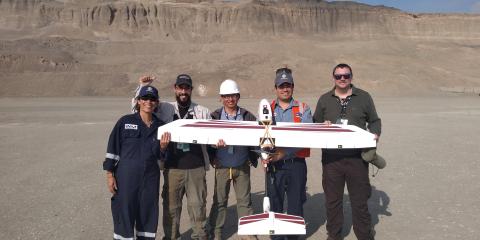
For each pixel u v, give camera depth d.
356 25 179.75
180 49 133.25
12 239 6.99
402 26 181.75
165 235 6.33
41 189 10.35
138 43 137.12
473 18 181.88
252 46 126.31
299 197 6.31
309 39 165.88
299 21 174.50
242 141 5.56
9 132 21.78
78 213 8.45
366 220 6.12
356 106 6.23
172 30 155.25
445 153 15.24
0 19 156.88
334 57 114.88
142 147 5.73
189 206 6.21
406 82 89.50
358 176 6.07
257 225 5.39
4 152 15.78
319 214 8.34
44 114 33.22
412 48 148.00
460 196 9.54
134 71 97.50
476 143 17.67
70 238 7.07
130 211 5.69
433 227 7.52
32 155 15.18
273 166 6.23
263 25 163.00
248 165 6.53
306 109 6.51
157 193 5.92
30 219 8.04
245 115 6.66
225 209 6.60
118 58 120.50
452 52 144.38
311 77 88.69
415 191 10.02
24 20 157.38
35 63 91.56
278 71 6.53
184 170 6.13
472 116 31.17
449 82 96.56
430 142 17.97
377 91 81.56
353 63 104.19
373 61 108.44
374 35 177.88
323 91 79.81
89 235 7.21
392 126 24.30
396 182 10.91
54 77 81.94
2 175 11.89
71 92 76.75
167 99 64.38
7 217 8.16
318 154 15.70
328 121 6.16
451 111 36.31
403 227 7.55
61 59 109.31
